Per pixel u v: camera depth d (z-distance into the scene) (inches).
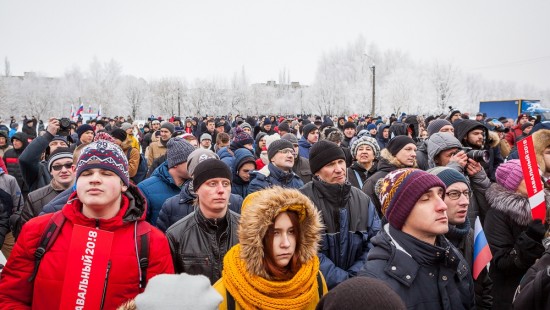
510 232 121.0
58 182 160.6
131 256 94.0
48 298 89.4
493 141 202.4
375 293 52.2
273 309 81.7
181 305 60.1
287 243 87.9
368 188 169.2
